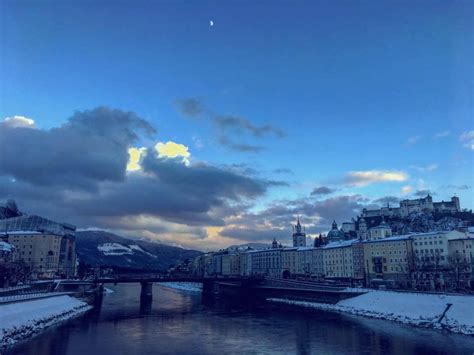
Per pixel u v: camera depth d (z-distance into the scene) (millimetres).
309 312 157750
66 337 102562
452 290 167375
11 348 87688
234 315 151875
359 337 103938
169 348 93062
